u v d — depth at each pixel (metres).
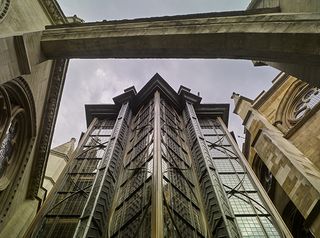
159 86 23.98
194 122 20.03
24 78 10.07
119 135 17.52
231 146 18.28
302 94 20.55
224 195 11.89
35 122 11.78
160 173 11.32
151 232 7.86
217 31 6.71
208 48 7.04
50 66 12.24
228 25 6.68
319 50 5.38
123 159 15.76
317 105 16.78
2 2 8.22
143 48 7.74
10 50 6.95
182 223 9.79
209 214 11.05
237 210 11.93
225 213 10.55
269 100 22.47
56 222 10.62
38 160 13.16
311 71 6.54
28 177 12.90
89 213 10.34
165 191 11.03
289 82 21.77
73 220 10.70
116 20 8.29
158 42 7.47
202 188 12.84
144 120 19.98
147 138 16.30
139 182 12.21
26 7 9.56
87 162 15.37
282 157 15.90
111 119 22.61
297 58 5.85
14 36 7.13
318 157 15.08
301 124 17.44
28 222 12.55
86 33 8.21
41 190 14.38
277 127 19.94
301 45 5.60
